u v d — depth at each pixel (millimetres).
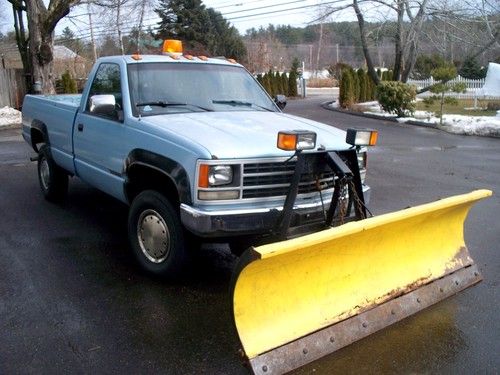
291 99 35375
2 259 4988
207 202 3885
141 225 4625
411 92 19828
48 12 19953
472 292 4371
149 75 5137
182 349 3477
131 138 4652
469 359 3395
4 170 9523
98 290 4336
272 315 3238
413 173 9719
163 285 4453
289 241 3023
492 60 34594
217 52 55188
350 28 41688
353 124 18406
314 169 4164
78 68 43531
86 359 3338
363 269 3758
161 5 48219
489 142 14203
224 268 4852
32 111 7277
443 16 23219
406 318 3902
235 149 3955
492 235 5895
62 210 6738
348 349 3492
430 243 4262
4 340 3543
